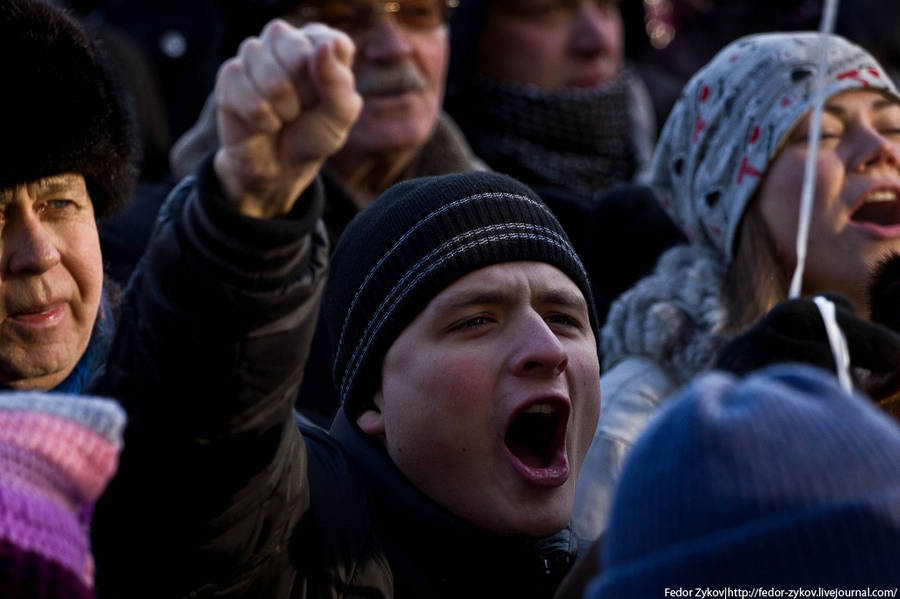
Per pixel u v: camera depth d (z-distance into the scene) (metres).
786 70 6.04
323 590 4.16
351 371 4.67
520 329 4.40
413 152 7.43
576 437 4.45
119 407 3.08
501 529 4.31
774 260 5.90
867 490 2.63
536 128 9.39
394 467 4.51
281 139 3.52
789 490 2.63
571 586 3.52
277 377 3.73
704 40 11.38
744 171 6.03
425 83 7.44
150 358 3.66
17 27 4.02
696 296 5.99
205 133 7.47
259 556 3.98
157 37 10.30
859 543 2.57
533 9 9.46
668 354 5.87
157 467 3.73
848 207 5.77
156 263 3.64
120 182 4.49
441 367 4.38
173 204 3.72
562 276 4.61
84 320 4.12
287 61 3.43
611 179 9.62
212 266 3.55
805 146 5.88
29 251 3.95
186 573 3.89
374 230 4.70
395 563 4.38
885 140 5.81
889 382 3.94
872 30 9.77
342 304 4.74
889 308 4.68
